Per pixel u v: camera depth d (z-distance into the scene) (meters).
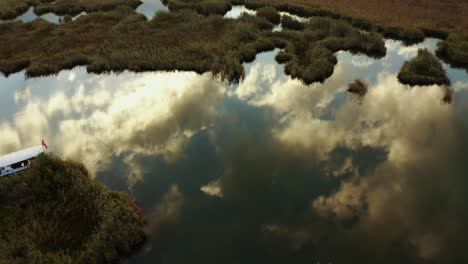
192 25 50.47
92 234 20.08
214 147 28.66
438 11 55.12
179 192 24.25
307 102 34.75
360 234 21.09
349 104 34.12
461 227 21.44
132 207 21.80
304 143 29.02
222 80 38.19
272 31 48.91
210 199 23.69
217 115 32.84
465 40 44.19
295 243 20.59
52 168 23.83
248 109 33.75
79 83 38.47
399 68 40.81
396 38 48.56
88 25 51.59
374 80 38.38
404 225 21.64
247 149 28.39
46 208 21.75
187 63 40.03
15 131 30.92
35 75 39.62
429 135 29.47
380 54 43.78
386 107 33.53
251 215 22.52
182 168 26.42
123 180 25.12
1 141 29.44
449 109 32.84
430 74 37.84
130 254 19.89
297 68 38.91
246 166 26.66
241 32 46.50
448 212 22.50
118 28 50.16
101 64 40.41
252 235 21.14
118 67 40.47
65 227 20.86
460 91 35.94
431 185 24.55
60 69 40.81
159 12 55.09
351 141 29.17
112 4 60.81
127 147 28.62
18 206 21.70
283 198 23.81
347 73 39.69
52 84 38.44
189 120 32.19
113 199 21.97
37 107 34.56
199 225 21.75
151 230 21.31
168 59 40.59
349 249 20.19
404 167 26.22
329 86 37.31
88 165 26.41
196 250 20.16
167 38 47.31
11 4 62.22
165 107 34.12
